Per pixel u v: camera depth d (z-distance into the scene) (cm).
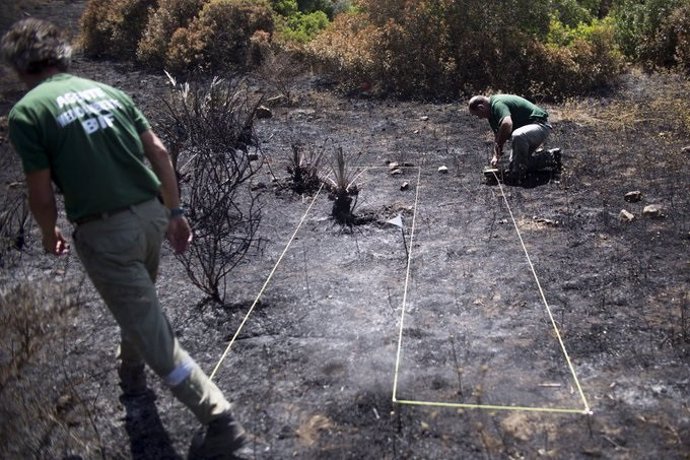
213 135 721
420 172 716
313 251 542
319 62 1149
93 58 1388
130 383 365
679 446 316
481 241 546
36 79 313
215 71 1184
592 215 587
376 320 436
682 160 711
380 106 1001
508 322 427
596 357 387
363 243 553
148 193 314
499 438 326
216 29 1241
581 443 321
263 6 1273
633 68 1114
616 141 789
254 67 1188
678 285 463
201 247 503
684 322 416
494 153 722
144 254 314
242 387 373
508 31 1070
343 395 362
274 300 464
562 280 477
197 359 403
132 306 305
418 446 323
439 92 1048
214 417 309
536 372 376
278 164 747
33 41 308
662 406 344
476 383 368
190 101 784
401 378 374
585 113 922
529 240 545
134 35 1376
